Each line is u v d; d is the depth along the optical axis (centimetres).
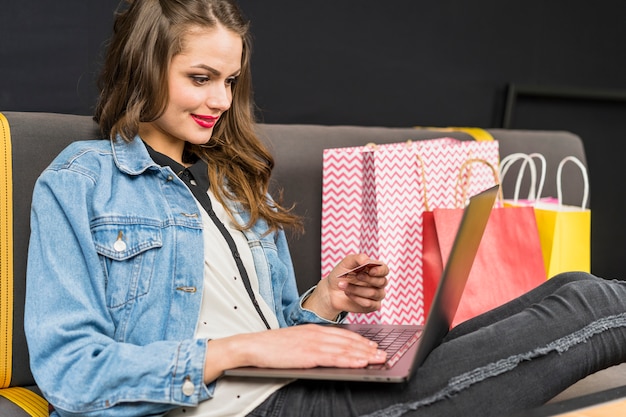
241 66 178
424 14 329
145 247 150
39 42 242
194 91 159
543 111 371
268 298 170
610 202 392
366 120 319
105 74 168
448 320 156
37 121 173
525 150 278
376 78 320
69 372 134
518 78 361
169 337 149
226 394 140
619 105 390
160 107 159
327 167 219
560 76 374
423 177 222
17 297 167
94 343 137
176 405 138
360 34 313
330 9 305
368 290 168
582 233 239
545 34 366
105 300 145
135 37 159
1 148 167
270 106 295
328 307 173
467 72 345
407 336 162
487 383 139
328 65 307
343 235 218
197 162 171
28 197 169
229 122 179
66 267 143
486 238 220
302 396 140
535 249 224
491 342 142
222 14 160
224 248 162
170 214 156
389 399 137
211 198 170
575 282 157
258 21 288
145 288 149
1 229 165
